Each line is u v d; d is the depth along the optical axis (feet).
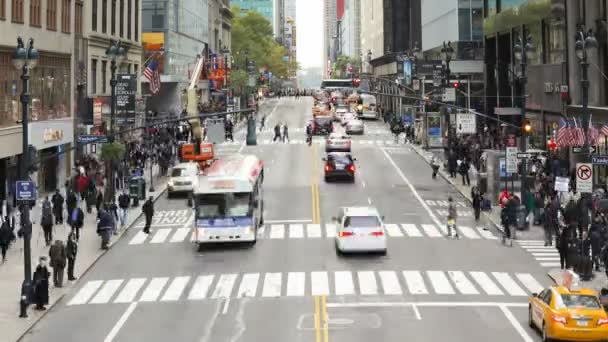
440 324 70.79
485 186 153.38
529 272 93.71
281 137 281.95
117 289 88.12
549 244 110.52
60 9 170.30
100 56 198.39
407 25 454.40
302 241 114.11
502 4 241.35
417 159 221.25
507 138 176.96
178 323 73.05
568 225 98.22
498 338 66.03
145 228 123.44
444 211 142.00
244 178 108.88
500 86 248.11
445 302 79.10
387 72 466.70
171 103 317.22
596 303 62.80
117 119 166.20
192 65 340.80
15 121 145.48
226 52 383.24
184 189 162.20
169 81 302.66
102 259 104.99
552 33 192.13
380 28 502.79
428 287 85.81
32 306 79.51
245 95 453.99
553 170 150.20
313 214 137.08
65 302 82.94
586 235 102.27
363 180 180.75
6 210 122.42
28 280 79.00
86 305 81.41
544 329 64.03
